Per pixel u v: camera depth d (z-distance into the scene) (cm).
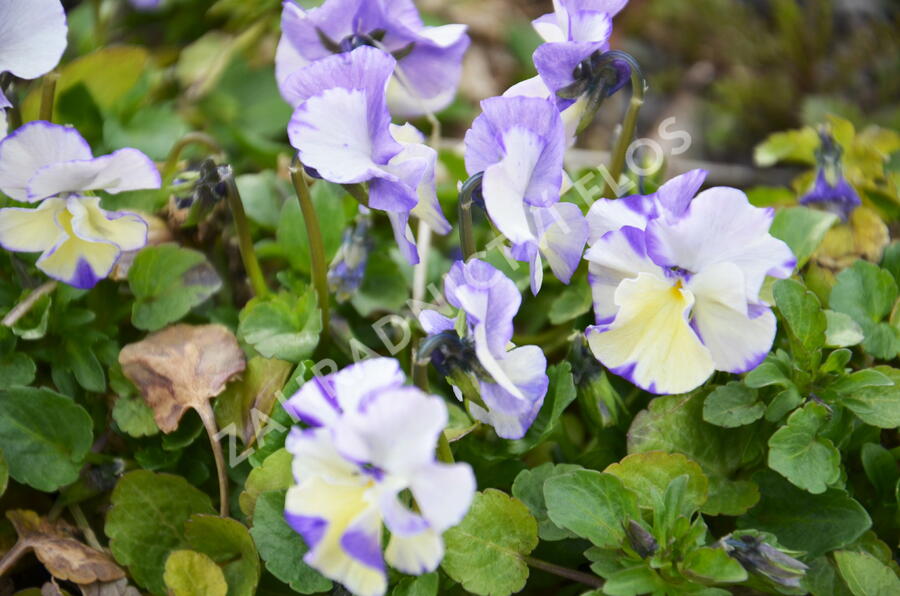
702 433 42
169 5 58
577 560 42
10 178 41
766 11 77
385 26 42
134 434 43
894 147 53
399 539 35
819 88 72
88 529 43
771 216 38
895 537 43
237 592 41
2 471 42
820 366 41
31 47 42
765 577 38
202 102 55
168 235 46
